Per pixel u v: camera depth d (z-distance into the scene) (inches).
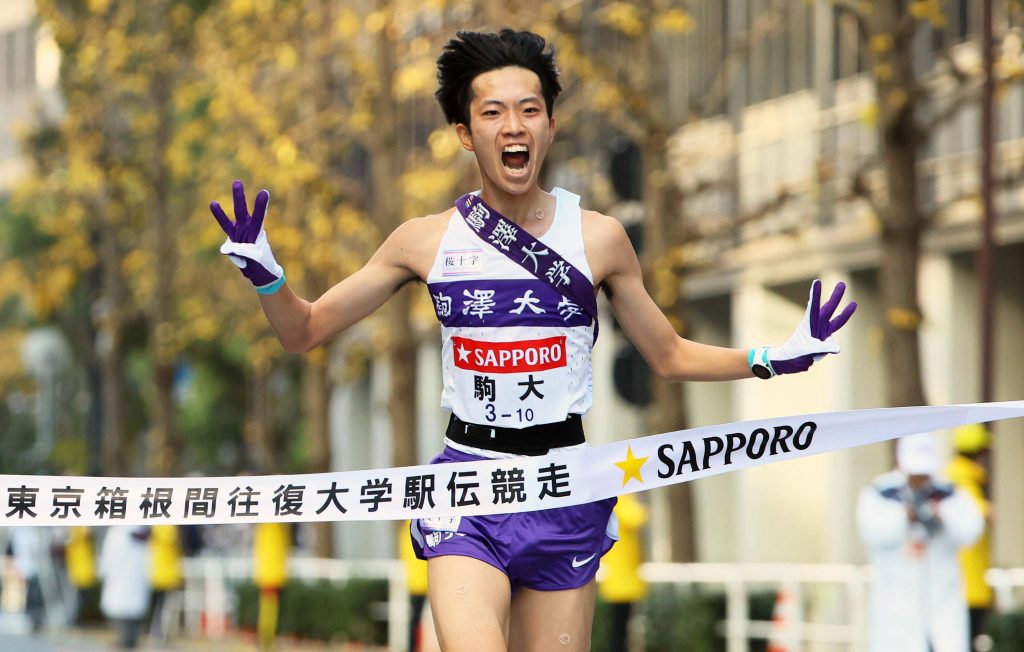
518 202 564.1
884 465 2380.7
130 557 2193.7
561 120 2057.1
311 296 2635.3
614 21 1852.9
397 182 2327.8
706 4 2755.9
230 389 4729.3
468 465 567.8
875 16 1533.0
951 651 1047.0
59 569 2849.4
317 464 2935.5
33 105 3481.8
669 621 1707.7
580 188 2433.6
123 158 3265.3
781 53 2568.9
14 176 5187.0
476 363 566.6
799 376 2625.5
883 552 1055.0
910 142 1547.7
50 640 2443.4
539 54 561.6
